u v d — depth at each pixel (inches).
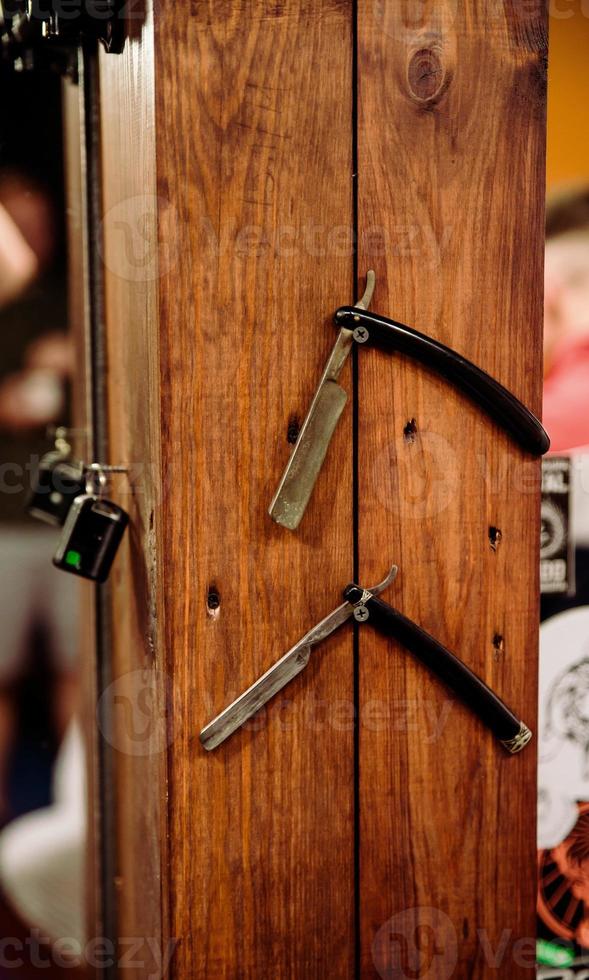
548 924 62.9
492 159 45.3
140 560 49.0
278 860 45.4
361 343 44.0
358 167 43.6
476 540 46.9
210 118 41.5
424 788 47.1
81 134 57.9
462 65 44.6
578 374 60.6
